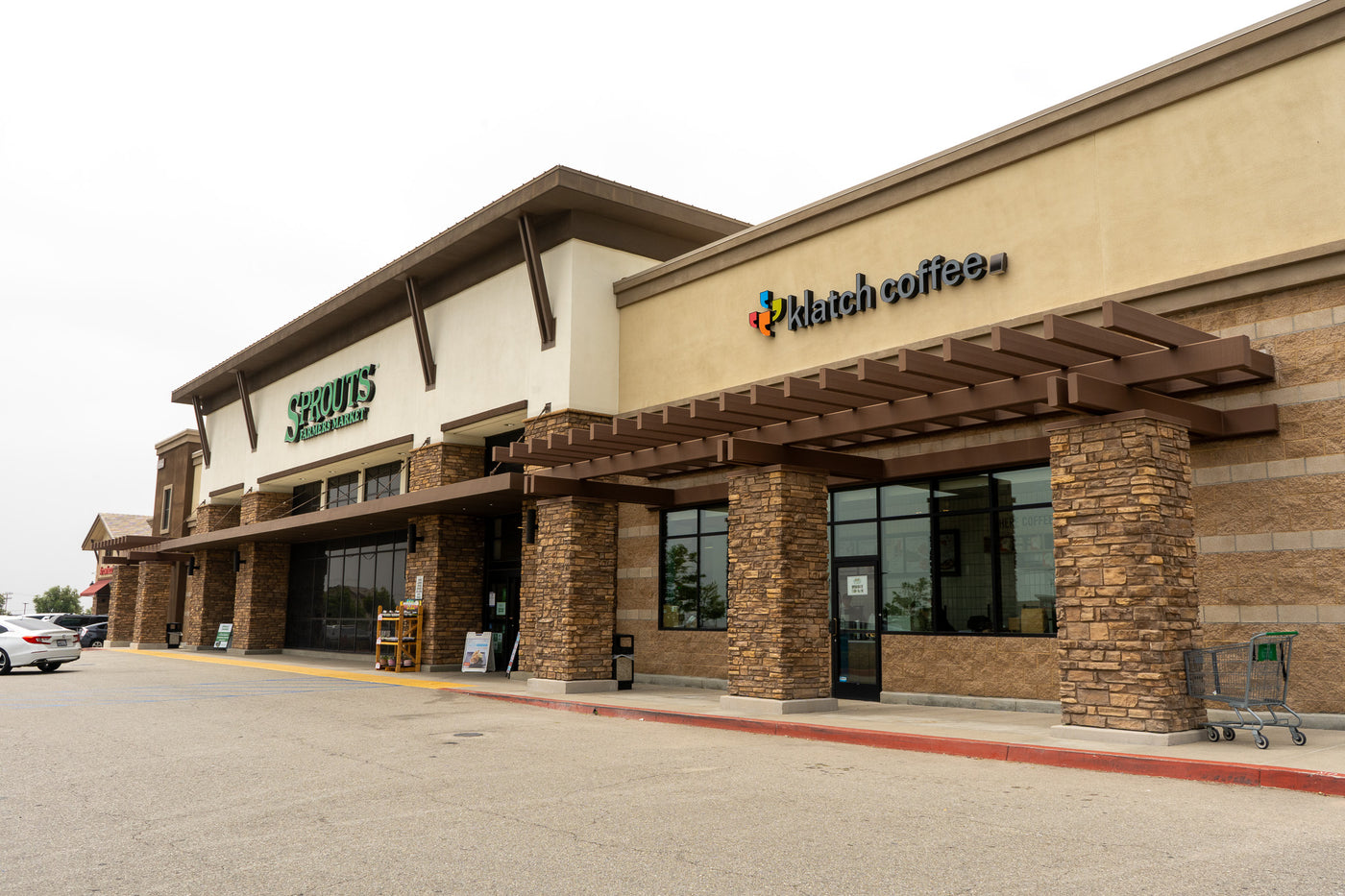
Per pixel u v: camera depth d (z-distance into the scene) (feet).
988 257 53.83
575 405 74.79
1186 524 39.50
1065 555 40.06
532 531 76.23
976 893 19.26
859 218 61.00
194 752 39.40
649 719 50.83
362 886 20.39
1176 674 37.14
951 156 55.93
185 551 140.36
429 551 88.07
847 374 44.37
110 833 25.52
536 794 29.89
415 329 92.63
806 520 52.34
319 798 29.73
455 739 42.63
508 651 86.02
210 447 141.08
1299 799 28.27
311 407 113.39
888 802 28.25
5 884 20.84
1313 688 39.88
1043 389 41.37
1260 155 43.80
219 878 21.17
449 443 89.61
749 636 51.88
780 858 22.11
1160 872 20.54
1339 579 39.55
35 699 61.77
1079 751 34.65
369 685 73.46
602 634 64.54
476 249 85.71
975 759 36.60
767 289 66.69
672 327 73.51
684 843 23.54
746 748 39.70
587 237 77.46
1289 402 41.52
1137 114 48.24
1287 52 43.14
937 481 56.44
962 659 53.62
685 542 71.72
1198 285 44.57
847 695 59.67
